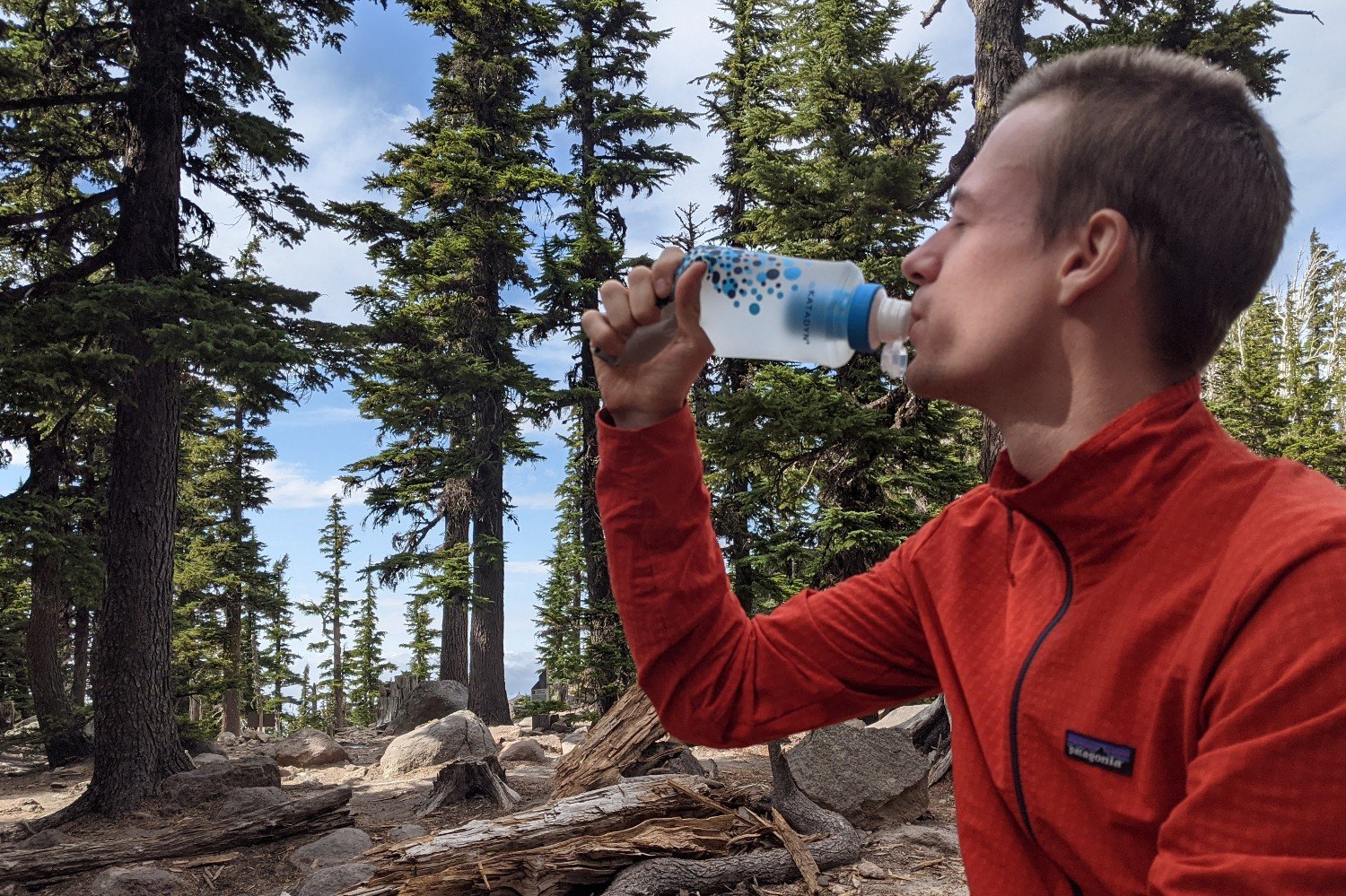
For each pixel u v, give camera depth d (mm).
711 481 11859
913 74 13266
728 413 10289
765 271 924
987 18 9945
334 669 48312
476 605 20469
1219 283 670
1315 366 45094
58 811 10875
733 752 11562
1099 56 744
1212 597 594
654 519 958
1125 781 633
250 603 28625
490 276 21984
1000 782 734
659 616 976
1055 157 706
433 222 22062
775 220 11695
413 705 20562
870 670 1003
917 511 11203
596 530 20219
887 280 10914
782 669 1001
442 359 19797
